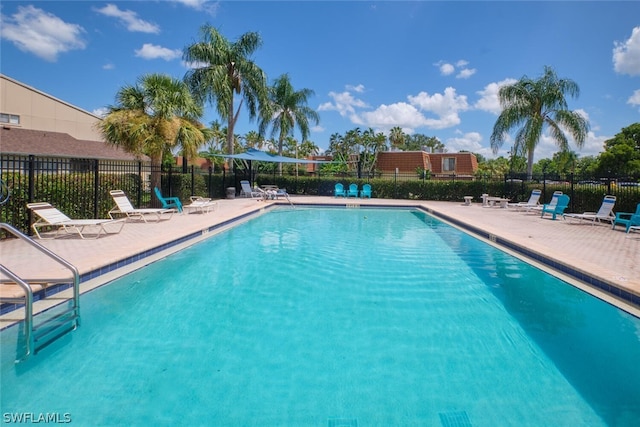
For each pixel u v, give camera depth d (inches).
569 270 242.4
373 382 123.1
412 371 130.3
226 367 131.9
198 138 566.9
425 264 287.4
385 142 2287.2
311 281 240.4
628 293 189.5
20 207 317.1
